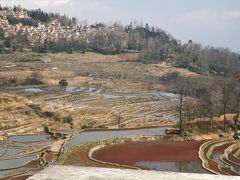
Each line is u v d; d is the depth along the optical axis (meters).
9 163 85.12
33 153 95.12
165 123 147.00
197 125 123.25
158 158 88.88
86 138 114.00
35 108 154.12
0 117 139.88
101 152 94.44
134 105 198.25
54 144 105.31
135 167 79.31
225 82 193.12
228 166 83.38
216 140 109.62
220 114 143.62
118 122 151.12
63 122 147.62
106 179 7.93
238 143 105.94
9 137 121.75
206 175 8.23
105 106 188.75
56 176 8.06
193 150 98.25
